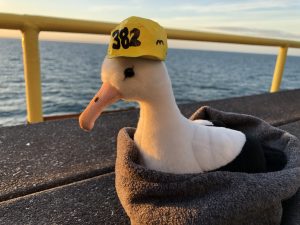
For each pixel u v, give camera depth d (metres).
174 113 0.29
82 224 0.34
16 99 4.54
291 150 0.38
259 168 0.32
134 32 0.27
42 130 0.61
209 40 0.88
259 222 0.29
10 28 0.59
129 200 0.29
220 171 0.29
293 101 0.94
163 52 0.28
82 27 0.65
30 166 0.46
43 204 0.37
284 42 1.10
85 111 0.29
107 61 0.29
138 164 0.30
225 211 0.27
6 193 0.39
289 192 0.29
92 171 0.45
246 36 0.97
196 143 0.30
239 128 0.47
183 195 0.28
